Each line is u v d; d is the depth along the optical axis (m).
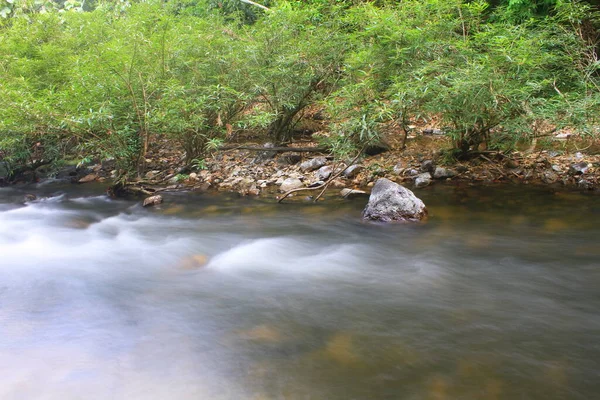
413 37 5.38
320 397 2.11
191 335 2.72
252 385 2.22
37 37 8.22
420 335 2.63
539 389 2.11
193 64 6.43
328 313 2.96
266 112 6.37
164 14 6.49
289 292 3.31
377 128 5.52
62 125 5.59
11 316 3.01
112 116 5.53
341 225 4.75
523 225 4.38
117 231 4.99
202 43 6.36
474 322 2.77
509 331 2.65
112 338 2.71
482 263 3.65
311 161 6.77
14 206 6.28
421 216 4.71
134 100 5.92
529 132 5.24
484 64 4.91
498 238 4.12
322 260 3.92
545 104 5.09
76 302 3.23
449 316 2.85
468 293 3.17
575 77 5.73
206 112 6.61
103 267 3.95
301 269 3.76
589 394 2.07
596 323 2.71
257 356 2.47
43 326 2.87
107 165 8.38
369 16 5.86
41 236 4.90
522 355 2.40
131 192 6.67
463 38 5.69
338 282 3.46
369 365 2.35
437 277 3.45
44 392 2.22
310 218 5.04
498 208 4.88
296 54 6.17
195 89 6.23
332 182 6.17
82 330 2.81
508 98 5.01
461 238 4.17
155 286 3.50
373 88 5.64
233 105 6.57
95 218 5.57
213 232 4.79
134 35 5.80
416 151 6.89
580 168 5.72
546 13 7.98
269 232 4.70
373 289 3.31
